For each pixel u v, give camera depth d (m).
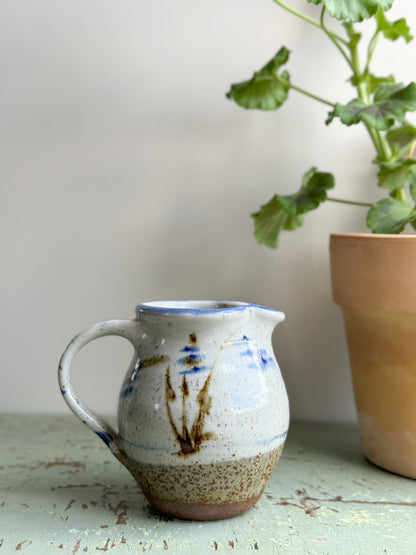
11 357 0.55
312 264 0.53
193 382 0.34
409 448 0.42
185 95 0.53
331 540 0.35
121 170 0.53
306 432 0.51
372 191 0.53
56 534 0.35
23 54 0.53
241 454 0.34
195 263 0.54
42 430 0.51
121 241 0.54
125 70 0.53
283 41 0.52
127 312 0.54
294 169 0.53
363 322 0.43
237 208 0.53
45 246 0.54
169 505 0.36
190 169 0.53
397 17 0.51
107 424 0.37
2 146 0.54
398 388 0.41
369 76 0.48
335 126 0.52
